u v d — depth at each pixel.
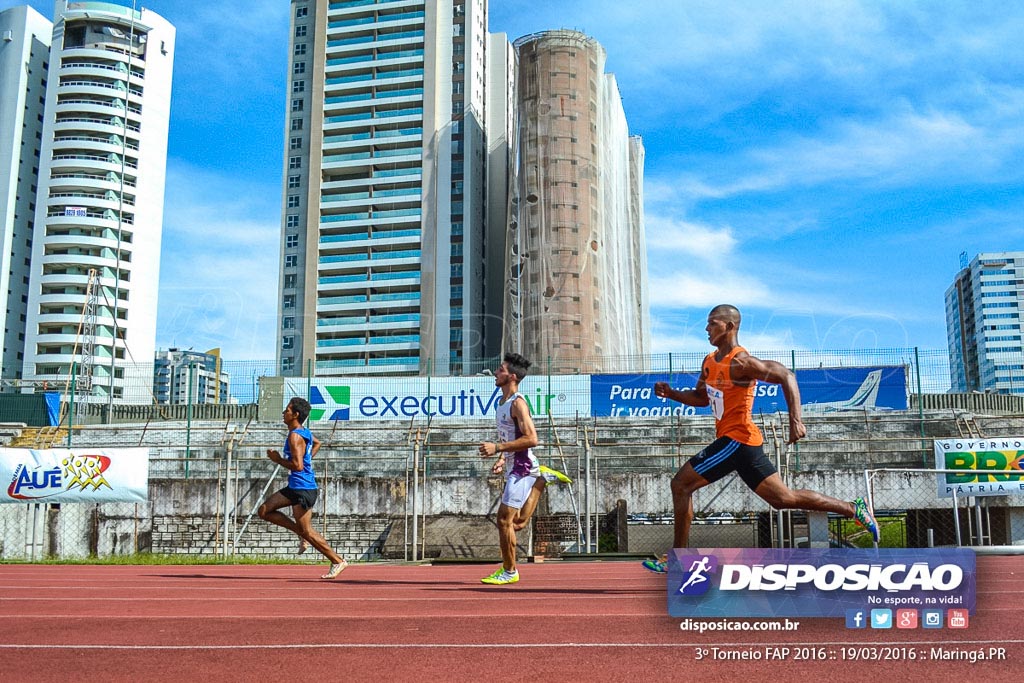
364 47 92.44
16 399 29.42
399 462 23.73
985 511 16.47
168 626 5.78
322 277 89.31
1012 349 128.25
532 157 73.81
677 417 23.44
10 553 16.30
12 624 5.96
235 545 17.16
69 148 89.62
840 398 23.80
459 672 4.20
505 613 6.20
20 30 92.50
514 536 8.38
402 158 90.00
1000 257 132.00
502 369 8.18
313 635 5.30
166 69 96.25
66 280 86.06
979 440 15.06
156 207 93.56
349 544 17.98
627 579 9.34
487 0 99.56
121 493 16.55
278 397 27.22
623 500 18.48
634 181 92.38
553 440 22.84
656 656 4.51
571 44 75.19
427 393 26.80
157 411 28.34
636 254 90.75
